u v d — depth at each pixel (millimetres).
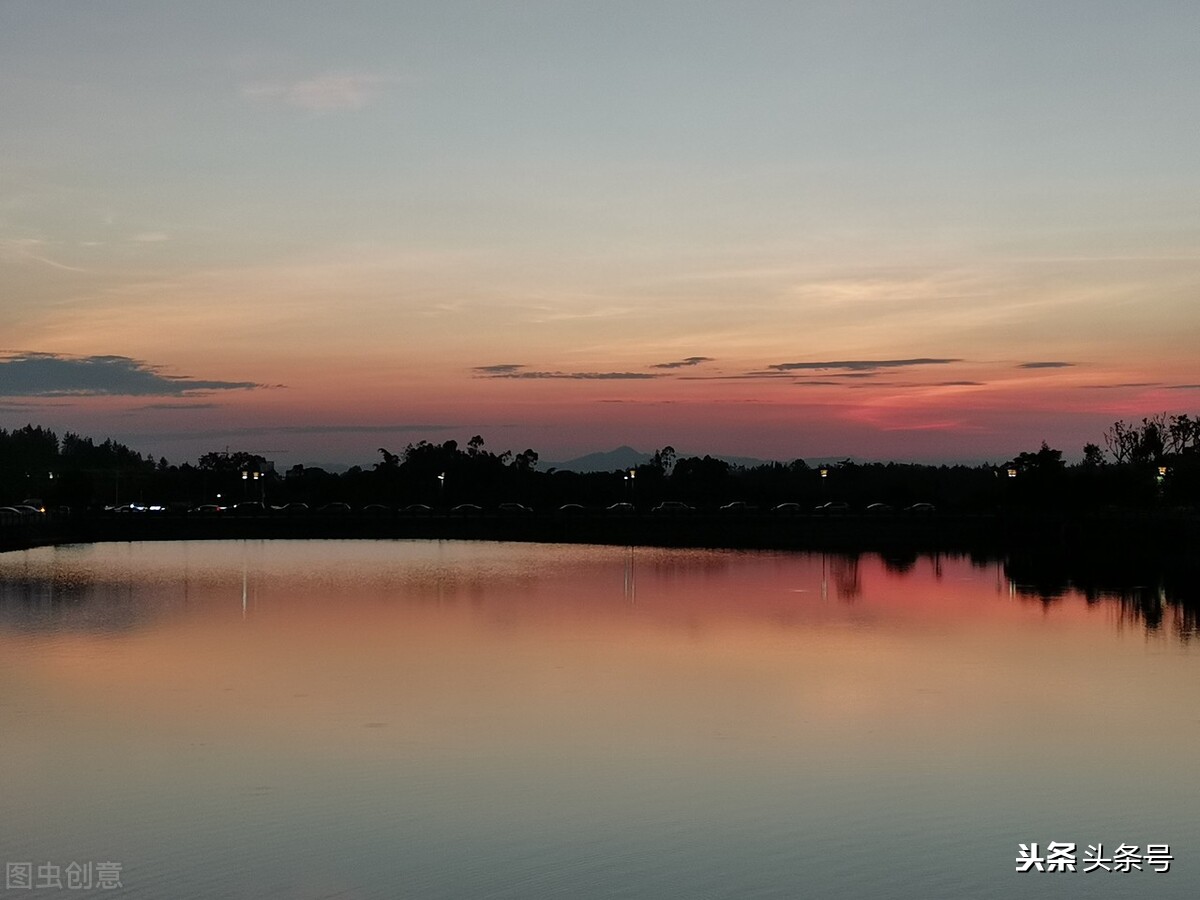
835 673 48188
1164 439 165000
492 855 27484
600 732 38000
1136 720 40062
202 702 42375
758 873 26562
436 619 65000
